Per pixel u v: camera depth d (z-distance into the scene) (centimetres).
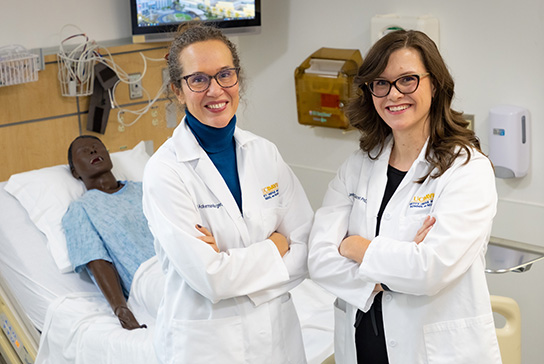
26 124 307
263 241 176
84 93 319
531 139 283
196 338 174
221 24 331
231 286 166
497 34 284
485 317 164
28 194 291
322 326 248
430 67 162
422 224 165
